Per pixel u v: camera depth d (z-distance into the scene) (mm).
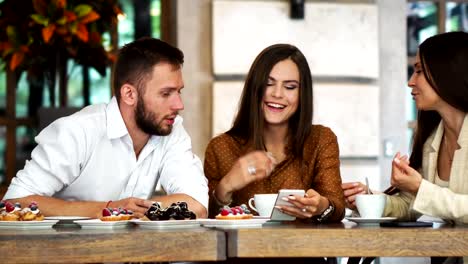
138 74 2803
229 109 4680
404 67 4957
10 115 4754
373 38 4840
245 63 4695
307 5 4766
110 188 2930
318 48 4770
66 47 4266
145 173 2965
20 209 2283
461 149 2592
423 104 2668
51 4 4164
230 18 4688
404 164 2459
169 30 4867
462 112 2639
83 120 2855
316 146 2926
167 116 2822
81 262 1998
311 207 2377
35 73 4367
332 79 4852
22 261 1983
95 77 4770
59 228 2264
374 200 2447
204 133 4723
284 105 2875
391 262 4645
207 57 4730
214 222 2236
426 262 4652
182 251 2021
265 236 2043
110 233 2006
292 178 2912
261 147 2906
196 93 4719
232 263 2619
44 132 2875
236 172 2762
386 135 4941
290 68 2875
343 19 4805
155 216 2225
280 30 4730
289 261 2645
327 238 2070
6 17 4289
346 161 4844
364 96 4828
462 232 2115
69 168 2842
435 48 2617
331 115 4785
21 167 4777
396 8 4945
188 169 2922
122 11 4613
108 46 4680
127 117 2871
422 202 2428
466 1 5152
